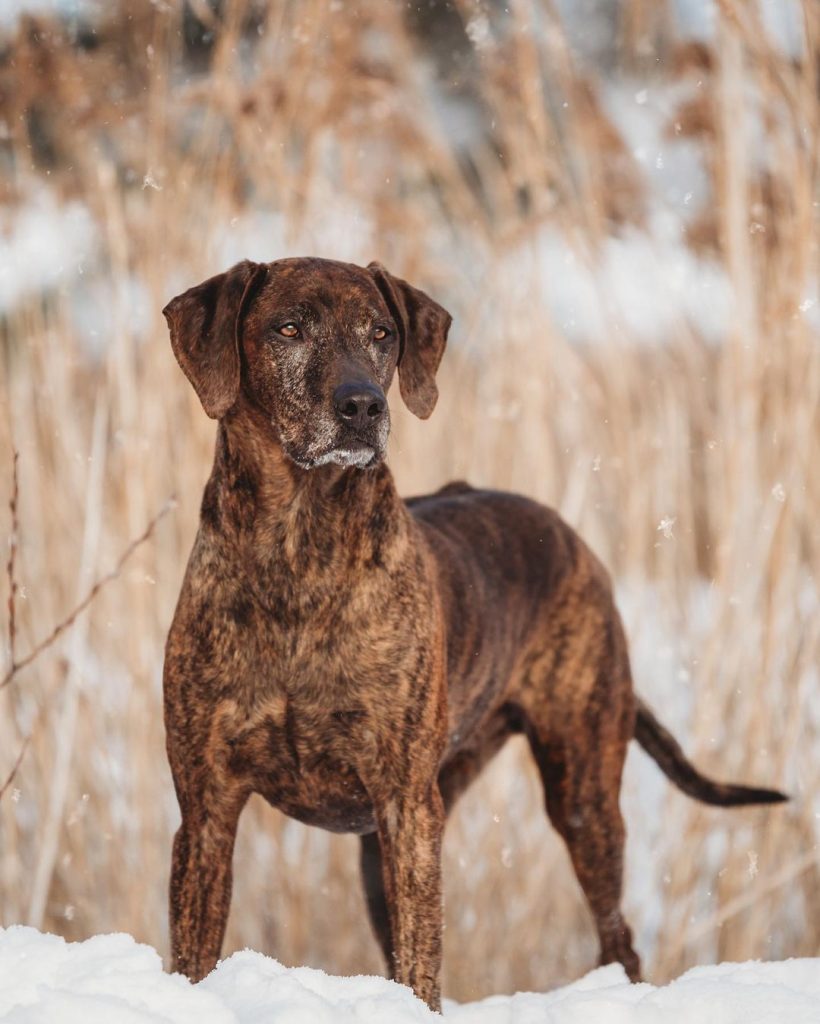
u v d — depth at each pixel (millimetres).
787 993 5594
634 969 8648
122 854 9742
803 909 10180
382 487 6887
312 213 11008
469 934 10070
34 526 10406
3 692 9781
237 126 10891
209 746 6797
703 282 11539
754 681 10164
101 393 10125
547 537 8773
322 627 6730
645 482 11219
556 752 8711
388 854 6887
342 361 6727
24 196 10773
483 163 12516
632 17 11219
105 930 9719
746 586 10281
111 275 10555
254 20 12781
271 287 6961
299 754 6863
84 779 9836
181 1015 4715
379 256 11430
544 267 11438
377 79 11195
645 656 11523
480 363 11867
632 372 11328
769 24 10664
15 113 10781
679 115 10633
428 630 6984
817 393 10312
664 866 10242
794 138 10281
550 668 8641
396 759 6863
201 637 6758
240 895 10008
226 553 6750
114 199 10508
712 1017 5379
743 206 10484
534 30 11359
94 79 10891
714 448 10969
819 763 10117
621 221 11477
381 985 5418
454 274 12219
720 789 9094
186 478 10438
